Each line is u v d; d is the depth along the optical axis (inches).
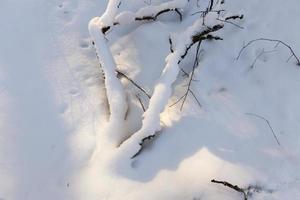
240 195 109.8
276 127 120.1
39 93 130.1
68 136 122.4
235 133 119.6
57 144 121.6
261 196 110.4
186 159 115.7
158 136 119.8
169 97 121.4
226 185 110.0
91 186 113.7
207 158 114.9
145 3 144.9
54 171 118.3
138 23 140.4
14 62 135.6
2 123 125.4
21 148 122.0
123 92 124.1
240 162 114.4
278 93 124.6
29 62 135.5
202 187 110.8
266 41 132.3
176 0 135.9
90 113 125.8
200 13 138.5
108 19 125.3
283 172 113.4
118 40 138.7
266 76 127.4
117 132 119.7
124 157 115.2
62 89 130.5
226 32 135.2
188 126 121.0
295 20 135.3
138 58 134.3
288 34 133.0
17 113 127.1
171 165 115.2
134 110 124.9
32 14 143.9
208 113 123.2
